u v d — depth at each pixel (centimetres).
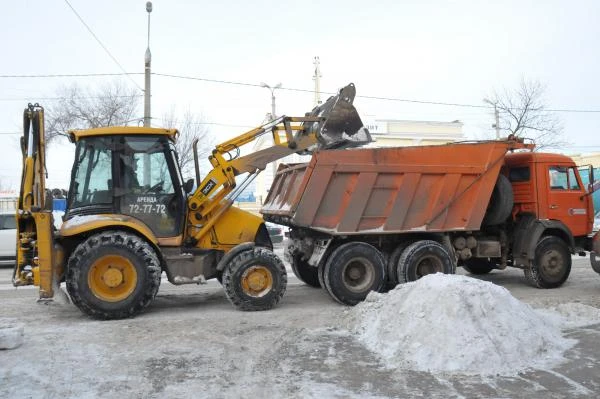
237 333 679
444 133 3666
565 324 709
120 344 624
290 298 968
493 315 579
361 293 888
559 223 1037
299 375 521
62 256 793
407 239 955
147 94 2131
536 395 471
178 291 1064
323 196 870
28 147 772
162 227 825
